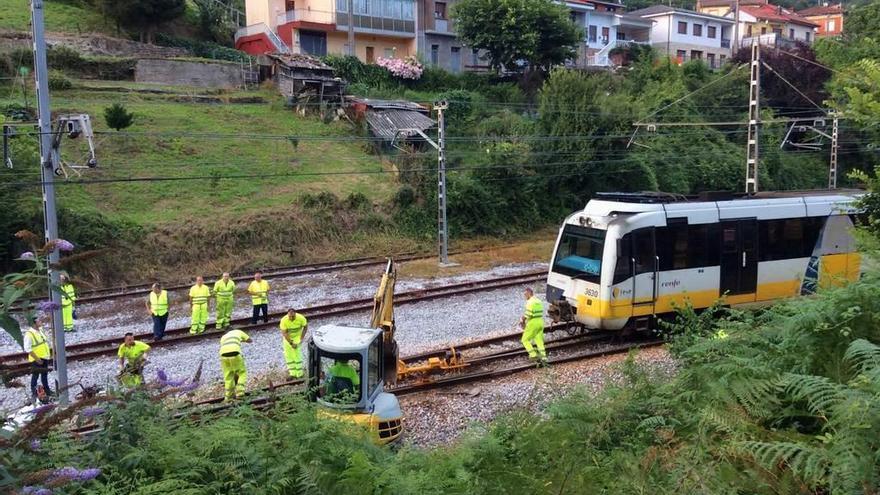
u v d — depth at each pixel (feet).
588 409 19.36
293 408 20.88
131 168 94.99
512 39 146.10
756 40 80.89
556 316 53.52
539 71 153.79
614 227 49.80
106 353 52.95
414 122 121.39
